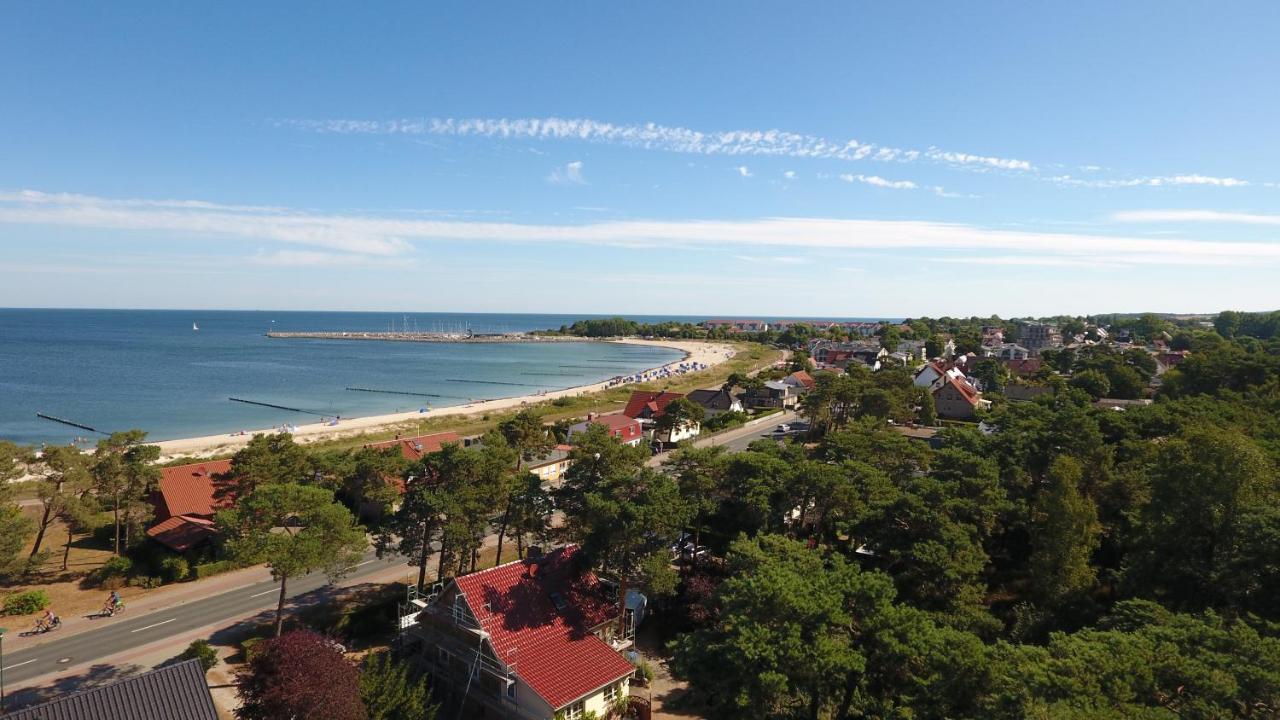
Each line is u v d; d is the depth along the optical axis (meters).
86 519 51.50
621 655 39.34
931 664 28.11
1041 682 24.03
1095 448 56.25
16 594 46.75
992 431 85.94
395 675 33.09
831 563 37.56
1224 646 25.89
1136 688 24.20
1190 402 76.69
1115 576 42.69
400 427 131.50
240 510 41.78
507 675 35.38
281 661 28.31
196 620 46.00
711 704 37.72
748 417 125.56
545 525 50.84
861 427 73.81
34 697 35.78
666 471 53.72
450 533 43.62
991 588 49.31
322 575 54.88
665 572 40.19
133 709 26.31
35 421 138.62
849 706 32.16
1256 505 36.88
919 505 42.12
